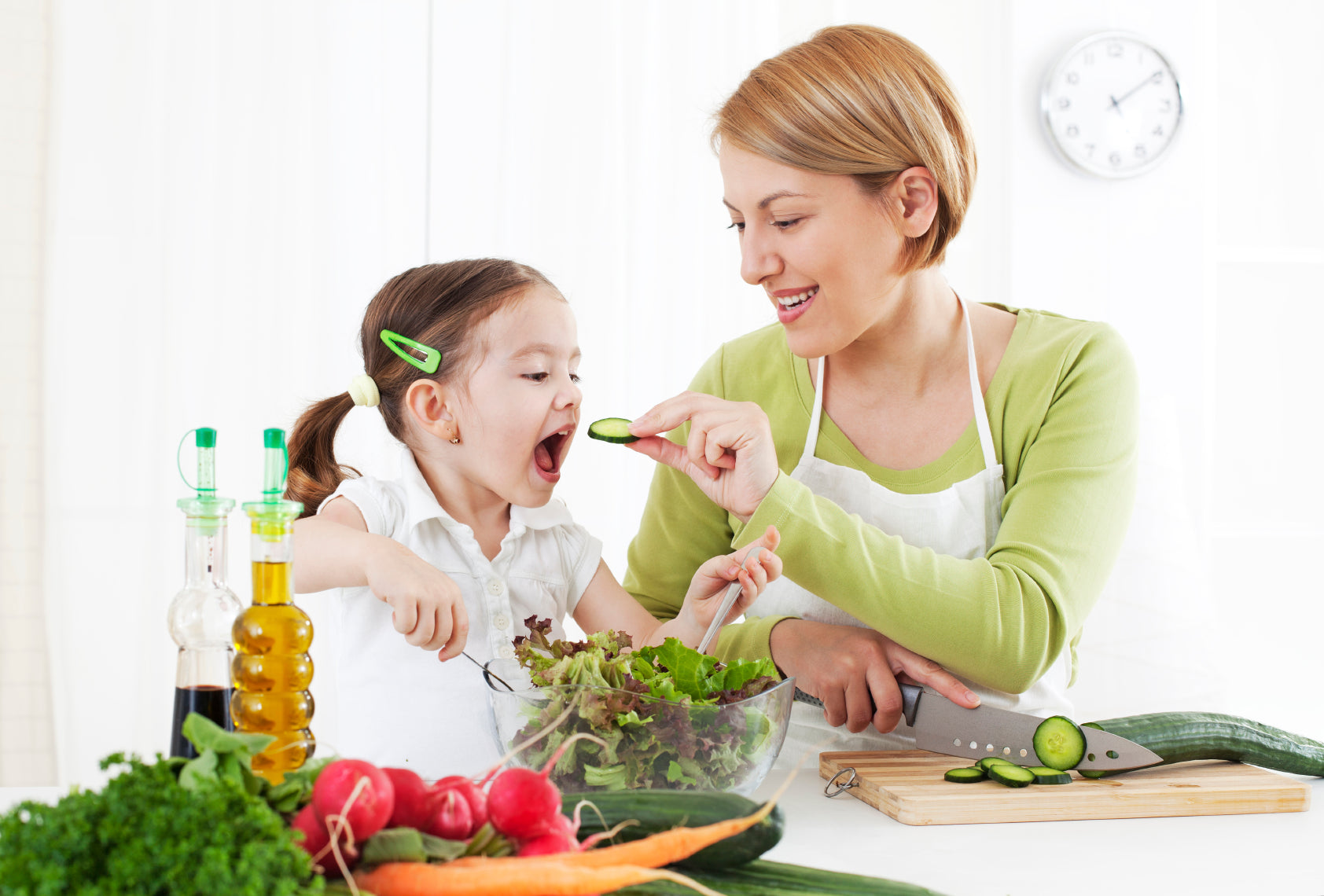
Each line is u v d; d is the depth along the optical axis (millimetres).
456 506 1404
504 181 2766
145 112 2574
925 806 1062
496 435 1328
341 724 1330
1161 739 1174
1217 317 3150
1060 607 1274
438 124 2744
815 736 1464
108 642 2545
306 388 2666
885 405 1487
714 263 2830
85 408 2547
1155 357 3025
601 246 2797
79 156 2545
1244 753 1214
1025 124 2980
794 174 1219
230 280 2627
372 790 613
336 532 1186
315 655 2543
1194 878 914
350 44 2695
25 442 2492
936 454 1465
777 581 1512
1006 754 1218
